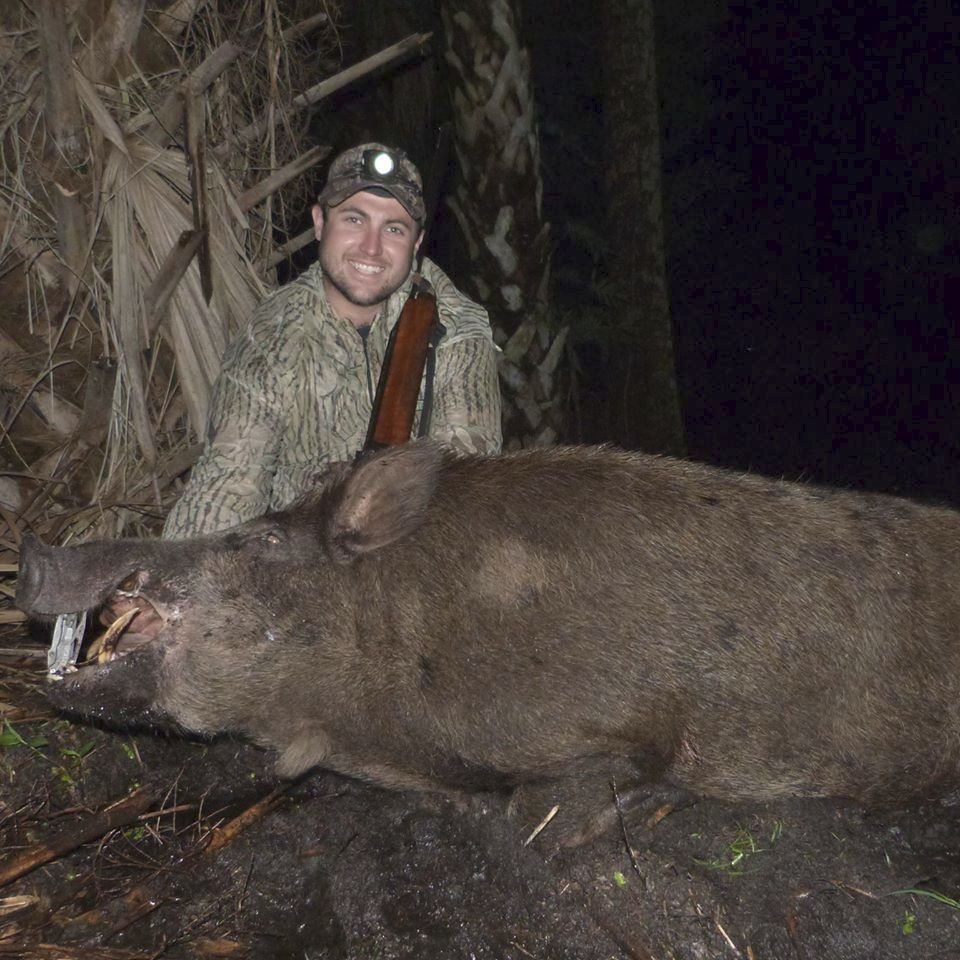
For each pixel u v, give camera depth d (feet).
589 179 22.81
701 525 6.54
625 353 18.21
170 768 7.30
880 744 6.61
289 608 6.48
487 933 5.89
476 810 6.61
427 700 6.46
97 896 6.21
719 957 5.64
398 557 6.49
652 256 17.85
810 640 6.47
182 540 6.52
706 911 5.82
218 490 7.13
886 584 6.63
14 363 8.63
